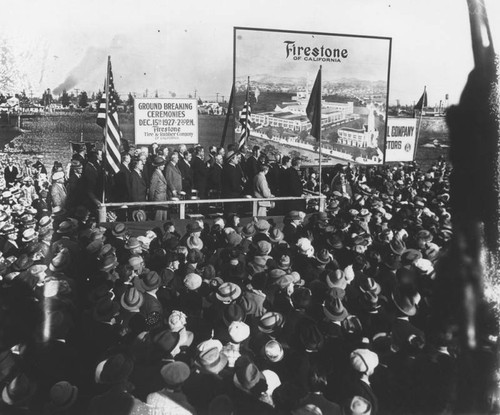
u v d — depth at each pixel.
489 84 4.54
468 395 3.86
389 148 18.06
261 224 7.62
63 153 14.55
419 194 13.52
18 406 3.48
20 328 4.23
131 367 3.47
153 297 4.88
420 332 4.29
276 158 15.03
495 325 4.11
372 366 3.64
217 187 13.34
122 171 11.41
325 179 16.84
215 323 4.59
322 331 4.21
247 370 3.41
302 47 16.39
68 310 4.55
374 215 8.82
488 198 4.55
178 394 3.34
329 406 3.48
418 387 3.80
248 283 5.16
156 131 14.80
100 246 6.23
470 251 4.57
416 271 5.37
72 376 3.94
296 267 6.20
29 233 7.44
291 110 16.45
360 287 4.92
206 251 7.32
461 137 4.71
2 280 5.16
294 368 3.70
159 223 10.37
